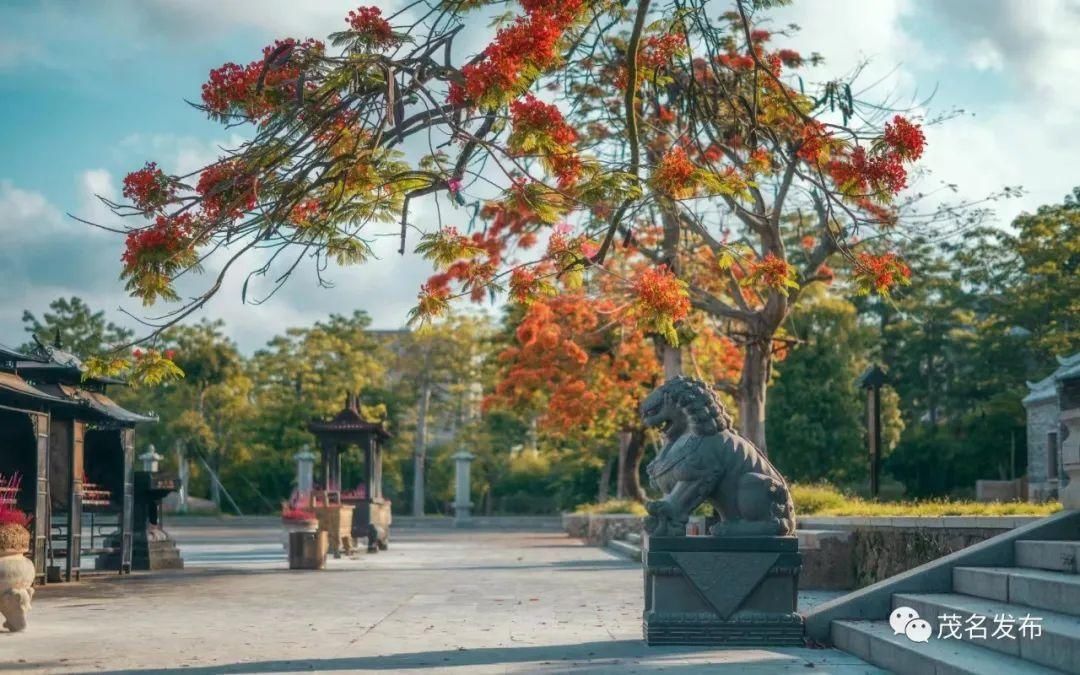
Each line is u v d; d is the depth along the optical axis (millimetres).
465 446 59188
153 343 8805
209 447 56781
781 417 50094
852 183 10586
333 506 24172
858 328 51500
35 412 14828
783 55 17359
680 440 9523
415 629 10219
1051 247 46688
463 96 8430
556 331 26547
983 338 50500
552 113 8656
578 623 10727
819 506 17438
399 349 64562
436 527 51906
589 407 31359
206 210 8383
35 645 9078
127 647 8930
